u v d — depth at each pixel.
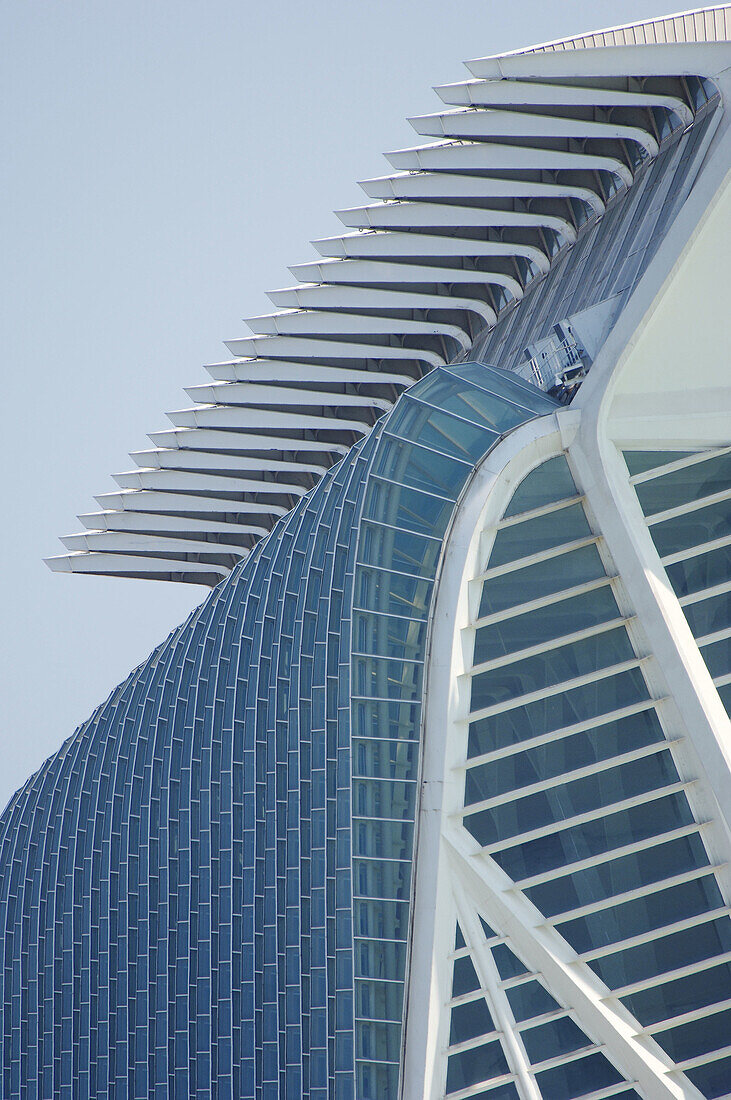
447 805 94.19
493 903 92.69
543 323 135.38
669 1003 92.12
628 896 92.88
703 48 106.56
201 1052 115.31
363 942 94.81
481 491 97.88
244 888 112.19
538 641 96.69
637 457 101.06
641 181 129.50
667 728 95.25
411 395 106.38
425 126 138.12
